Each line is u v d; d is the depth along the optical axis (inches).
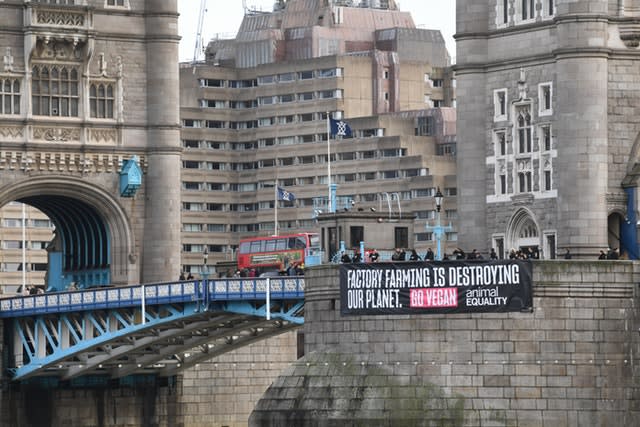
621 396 7805.1
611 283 7815.0
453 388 7844.5
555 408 7790.4
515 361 7810.0
